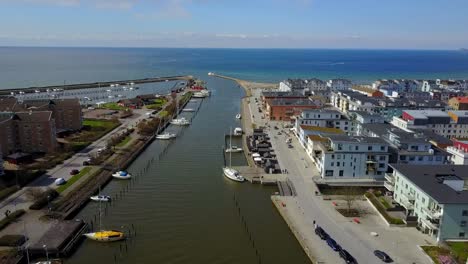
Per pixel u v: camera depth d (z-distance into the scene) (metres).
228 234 106.50
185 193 134.12
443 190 102.62
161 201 127.25
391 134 154.88
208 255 96.00
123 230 107.62
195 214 118.19
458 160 148.38
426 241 100.94
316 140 165.38
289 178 145.12
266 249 99.12
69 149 172.75
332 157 142.00
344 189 136.25
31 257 92.88
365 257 93.06
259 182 142.62
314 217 114.50
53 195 123.75
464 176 112.38
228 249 98.81
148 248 98.75
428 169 118.44
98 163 157.88
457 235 99.19
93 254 96.00
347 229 107.38
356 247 97.69
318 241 100.38
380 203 123.38
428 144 144.00
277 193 132.50
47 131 169.75
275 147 186.50
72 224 106.69
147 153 181.38
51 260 92.12
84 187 133.88
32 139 169.88
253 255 96.31
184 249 98.62
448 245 96.44
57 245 95.06
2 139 159.00
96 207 122.19
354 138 146.62
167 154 180.00
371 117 194.75
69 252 95.56
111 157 166.88
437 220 98.94
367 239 101.81
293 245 101.38
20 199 122.12
